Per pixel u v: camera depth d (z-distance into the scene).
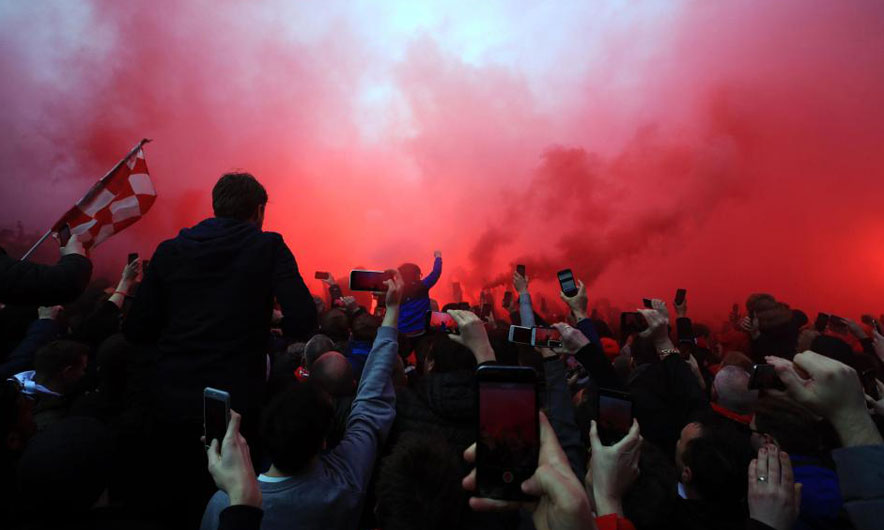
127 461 2.46
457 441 2.20
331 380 2.67
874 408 2.12
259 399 2.26
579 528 1.05
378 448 2.08
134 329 2.34
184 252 2.30
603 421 1.88
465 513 1.62
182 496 2.30
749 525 1.33
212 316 2.21
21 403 2.13
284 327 2.35
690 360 3.90
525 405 1.19
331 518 1.77
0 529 1.97
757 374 2.50
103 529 1.62
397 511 1.41
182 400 2.15
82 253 2.15
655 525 1.84
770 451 1.40
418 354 3.10
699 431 2.17
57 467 1.56
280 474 1.81
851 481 1.28
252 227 2.42
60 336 4.75
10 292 1.91
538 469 1.12
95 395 3.01
